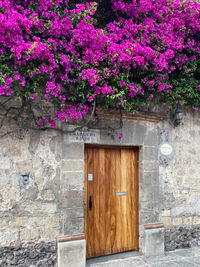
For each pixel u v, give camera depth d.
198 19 3.92
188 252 4.37
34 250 3.41
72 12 3.13
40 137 3.56
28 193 3.42
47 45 2.85
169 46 3.74
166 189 4.54
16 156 3.39
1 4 2.73
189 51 4.18
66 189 3.66
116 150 4.37
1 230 3.24
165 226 4.46
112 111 3.99
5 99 3.35
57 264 3.52
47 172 3.56
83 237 3.66
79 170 3.78
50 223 3.53
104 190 4.22
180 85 4.29
